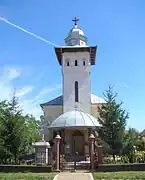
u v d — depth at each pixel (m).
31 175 25.55
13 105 34.97
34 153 34.00
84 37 50.94
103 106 40.09
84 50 48.47
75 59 48.44
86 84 47.59
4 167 30.03
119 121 38.69
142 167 29.41
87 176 24.72
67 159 36.41
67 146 41.06
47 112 49.62
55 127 41.34
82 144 42.72
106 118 38.97
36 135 51.88
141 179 21.39
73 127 40.62
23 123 34.94
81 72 48.00
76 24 51.97
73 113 42.38
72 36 50.78
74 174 27.09
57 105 49.66
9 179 22.23
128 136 38.59
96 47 48.16
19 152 33.94
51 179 22.64
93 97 51.12
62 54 48.53
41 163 31.77
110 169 29.69
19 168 29.89
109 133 38.38
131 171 28.59
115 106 39.41
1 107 42.97
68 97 47.22
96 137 39.31
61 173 28.55
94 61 51.84
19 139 33.66
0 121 34.22
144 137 53.66
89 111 46.78
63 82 47.72
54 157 31.75
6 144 33.34
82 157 36.53
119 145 37.84
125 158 33.62
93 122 41.38
